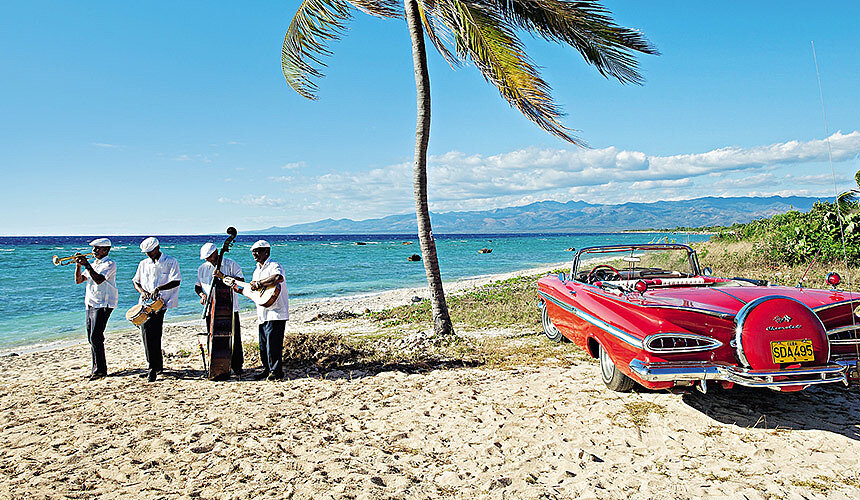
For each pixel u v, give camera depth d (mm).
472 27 7957
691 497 3227
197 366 7262
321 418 4898
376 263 39125
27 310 16688
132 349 9969
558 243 92750
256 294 6199
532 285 17812
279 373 6363
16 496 3457
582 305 5668
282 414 5031
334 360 7352
